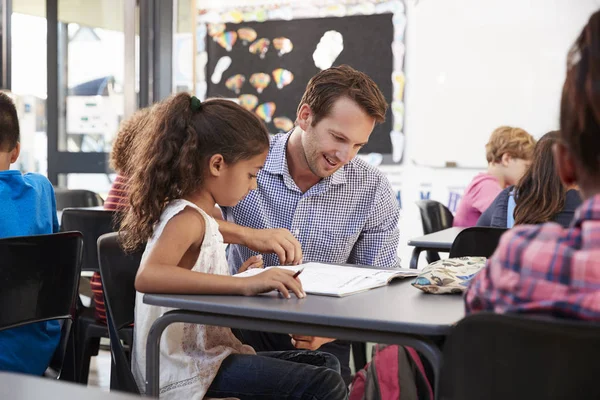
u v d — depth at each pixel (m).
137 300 1.66
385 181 2.21
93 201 4.32
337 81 1.96
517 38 5.12
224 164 1.65
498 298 0.97
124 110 5.61
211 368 1.58
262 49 5.81
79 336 2.48
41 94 5.55
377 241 2.19
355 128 1.95
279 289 1.38
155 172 1.62
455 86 5.30
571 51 0.90
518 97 5.14
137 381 1.63
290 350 2.04
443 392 0.97
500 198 2.87
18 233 2.05
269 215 2.15
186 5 5.92
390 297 1.39
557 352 0.88
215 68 5.94
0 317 1.78
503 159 4.02
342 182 2.13
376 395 1.57
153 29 5.83
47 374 2.03
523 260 0.94
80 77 5.66
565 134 0.89
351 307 1.28
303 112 2.02
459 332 0.94
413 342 1.18
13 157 2.15
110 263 1.72
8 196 2.05
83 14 5.64
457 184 5.35
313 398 1.54
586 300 0.88
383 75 5.48
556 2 5.01
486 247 2.27
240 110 1.69
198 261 1.58
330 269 1.68
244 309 1.28
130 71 5.59
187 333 1.59
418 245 2.78
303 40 5.70
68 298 1.93
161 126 1.66
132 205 1.64
